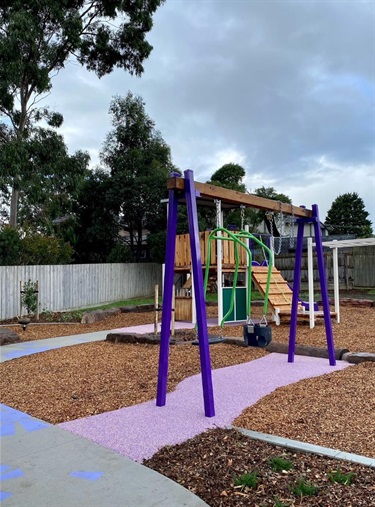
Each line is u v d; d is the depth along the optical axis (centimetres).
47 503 237
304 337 793
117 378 525
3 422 376
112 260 2156
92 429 356
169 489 250
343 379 499
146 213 2205
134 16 1938
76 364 612
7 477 270
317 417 369
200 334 397
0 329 902
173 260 437
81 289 1678
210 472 271
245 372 547
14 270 1365
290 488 245
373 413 374
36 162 1797
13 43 1588
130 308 1401
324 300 594
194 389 471
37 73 1733
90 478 266
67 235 2181
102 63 2044
